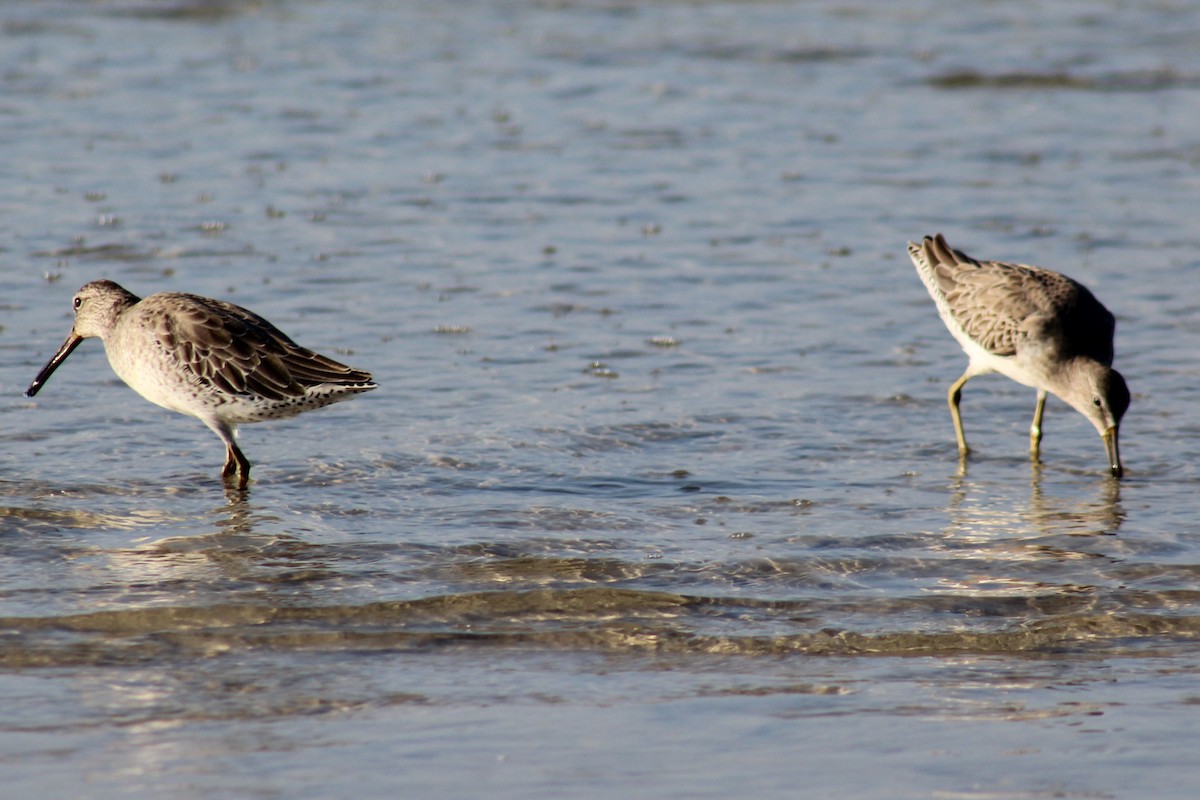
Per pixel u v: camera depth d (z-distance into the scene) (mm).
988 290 15352
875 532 12539
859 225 21906
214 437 14711
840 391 16156
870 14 35031
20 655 10070
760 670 10125
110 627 10562
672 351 17172
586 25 33844
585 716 9391
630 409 15453
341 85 28859
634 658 10305
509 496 13305
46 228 20719
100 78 28688
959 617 10961
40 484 13305
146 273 19219
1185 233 21422
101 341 17109
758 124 27062
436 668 10086
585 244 20906
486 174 23984
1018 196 23219
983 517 12914
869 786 8500
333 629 10617
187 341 13562
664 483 13680
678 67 30703
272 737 9047
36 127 25562
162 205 21922
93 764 8648
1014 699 9656
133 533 12328
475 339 17391
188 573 11516
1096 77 30141
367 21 33781
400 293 18844
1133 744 9008
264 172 23719
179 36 32000
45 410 15133
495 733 9133
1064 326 14766
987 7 35688
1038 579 11586
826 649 10445
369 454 14242
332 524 12625
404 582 11445
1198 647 10477
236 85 28594
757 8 35562
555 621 10867
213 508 12938
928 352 17406
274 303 18344
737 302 18859
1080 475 14078
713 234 21438
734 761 8789
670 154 25266
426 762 8742
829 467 14172
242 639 10414
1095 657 10320
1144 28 33719
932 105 28422
